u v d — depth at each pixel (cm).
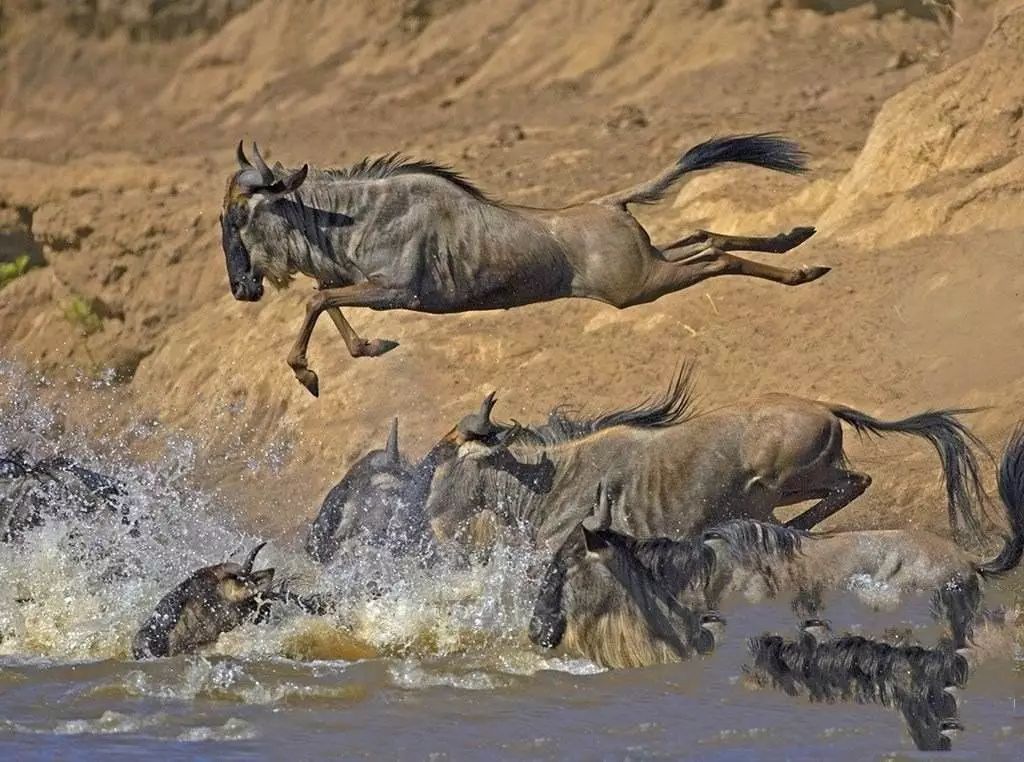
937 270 6656
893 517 5369
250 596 4141
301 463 6975
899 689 3591
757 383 6331
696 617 4050
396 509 4406
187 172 10938
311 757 3394
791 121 9738
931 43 10862
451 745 3469
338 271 4591
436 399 6919
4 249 10931
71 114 15500
